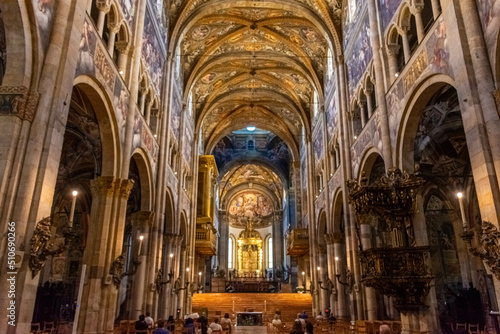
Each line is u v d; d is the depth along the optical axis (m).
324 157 26.73
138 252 16.22
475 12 9.62
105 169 13.48
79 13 9.96
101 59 12.18
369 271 11.66
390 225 12.43
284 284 44.88
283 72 31.83
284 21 25.55
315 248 29.92
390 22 15.44
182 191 27.02
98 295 12.23
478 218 19.77
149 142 18.30
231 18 25.28
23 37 8.26
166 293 22.73
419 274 11.09
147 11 17.88
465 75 9.38
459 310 19.02
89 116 14.98
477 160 8.70
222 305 32.38
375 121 16.61
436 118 16.22
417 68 12.75
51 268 25.50
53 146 8.48
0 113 7.94
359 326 15.90
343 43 22.72
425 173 20.09
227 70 31.59
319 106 29.08
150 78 18.50
